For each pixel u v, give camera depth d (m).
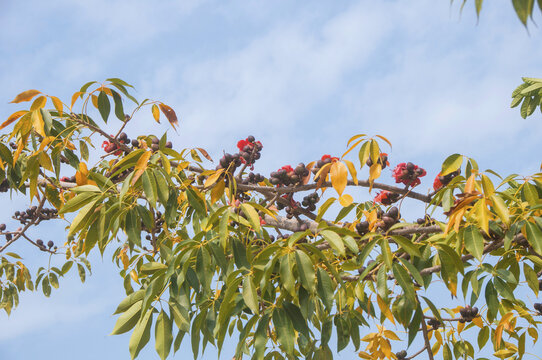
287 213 3.77
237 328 3.94
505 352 3.90
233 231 3.22
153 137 4.02
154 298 2.87
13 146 4.20
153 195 2.99
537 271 3.57
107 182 3.24
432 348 4.03
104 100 3.74
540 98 5.12
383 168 3.54
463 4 1.38
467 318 3.91
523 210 2.89
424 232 3.12
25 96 3.51
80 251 4.20
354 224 3.32
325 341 3.25
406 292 2.68
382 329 3.74
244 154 3.59
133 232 3.13
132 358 2.75
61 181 4.33
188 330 2.89
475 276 3.08
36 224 5.13
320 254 2.67
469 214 2.73
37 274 5.56
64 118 3.64
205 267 2.87
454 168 3.04
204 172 3.37
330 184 3.50
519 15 1.30
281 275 2.53
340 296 3.48
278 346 3.84
